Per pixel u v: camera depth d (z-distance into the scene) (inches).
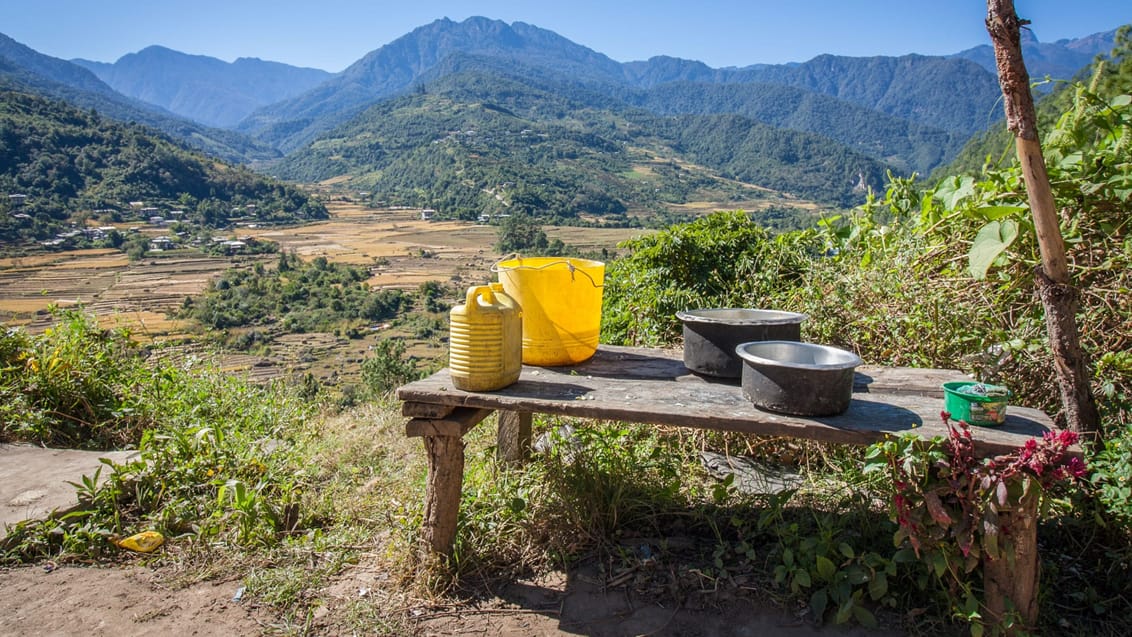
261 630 82.3
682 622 81.0
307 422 174.7
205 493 117.8
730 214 208.1
